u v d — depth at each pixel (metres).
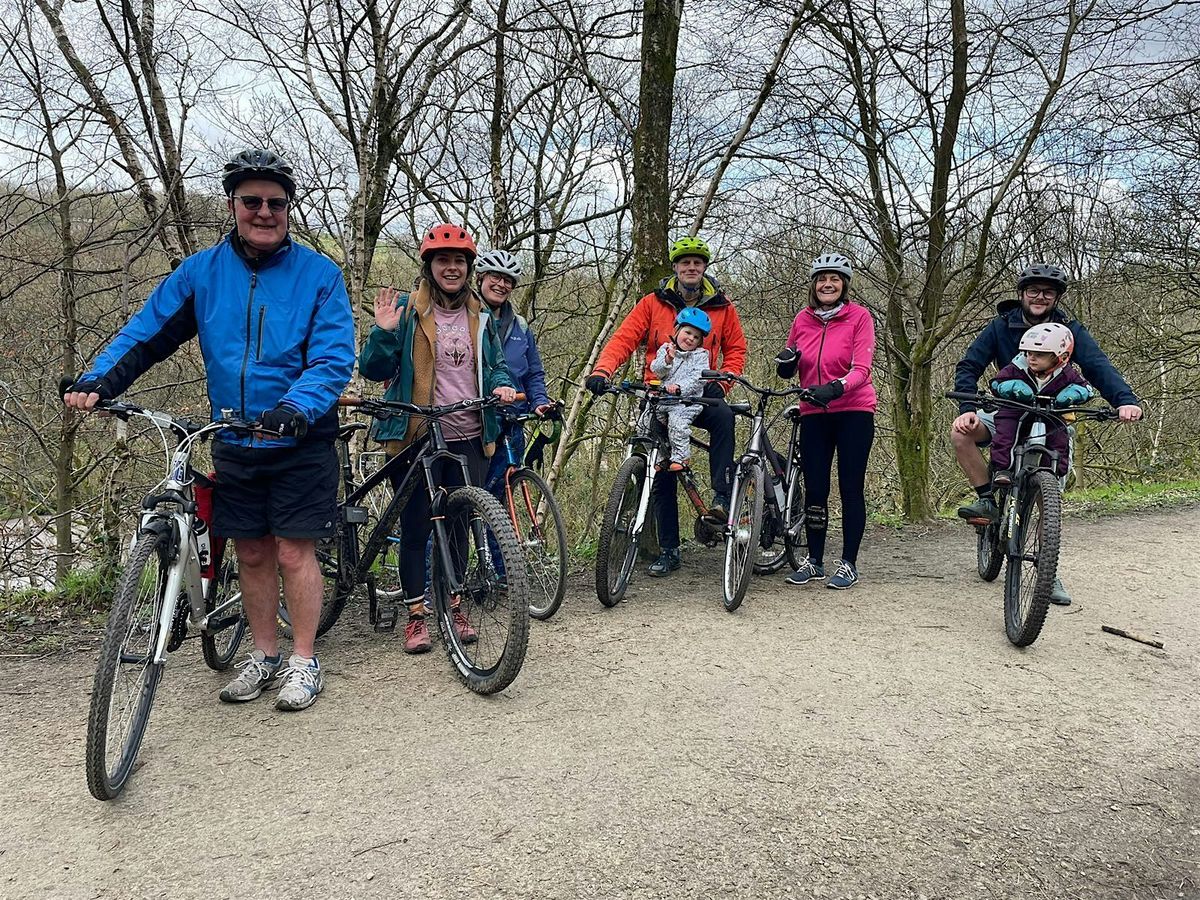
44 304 6.95
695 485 5.05
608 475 8.05
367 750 2.82
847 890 2.11
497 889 2.09
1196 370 14.28
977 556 5.64
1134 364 13.48
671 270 5.81
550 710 3.15
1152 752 2.89
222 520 3.10
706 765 2.72
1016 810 2.50
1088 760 2.82
